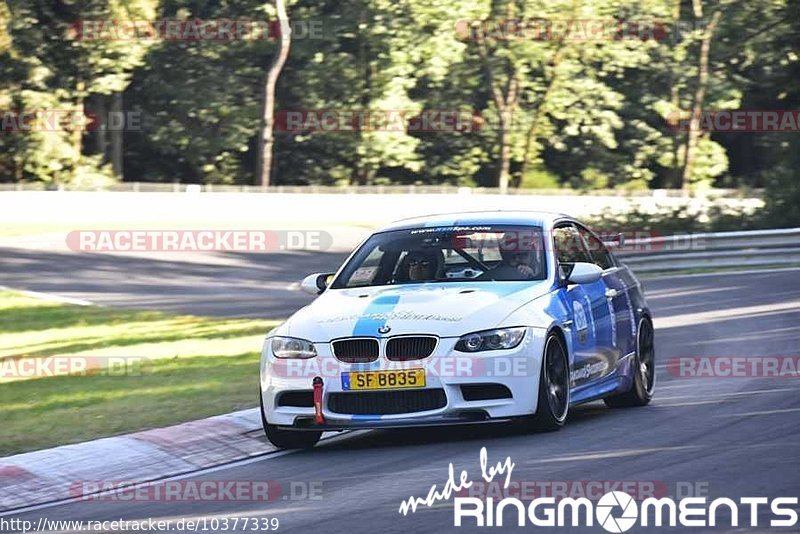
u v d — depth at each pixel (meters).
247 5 167.62
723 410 26.48
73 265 80.81
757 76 183.50
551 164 198.75
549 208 136.88
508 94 187.62
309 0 174.50
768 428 23.56
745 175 198.25
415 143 176.88
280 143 180.50
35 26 153.12
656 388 31.59
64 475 22.33
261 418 26.27
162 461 23.55
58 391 33.91
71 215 109.00
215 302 62.31
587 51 183.50
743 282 63.00
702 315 49.19
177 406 29.84
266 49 166.62
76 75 156.50
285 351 24.06
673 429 24.02
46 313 57.41
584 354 25.83
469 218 27.72
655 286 64.31
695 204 109.62
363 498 18.83
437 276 26.05
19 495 21.05
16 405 31.67
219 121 169.62
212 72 167.12
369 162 176.88
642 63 189.75
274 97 176.25
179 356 41.06
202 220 110.88
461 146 189.25
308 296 64.50
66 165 157.62
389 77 172.38
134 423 27.48
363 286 26.25
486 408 23.19
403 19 170.88
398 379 23.14
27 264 81.00
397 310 23.98
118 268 79.81
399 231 27.69
